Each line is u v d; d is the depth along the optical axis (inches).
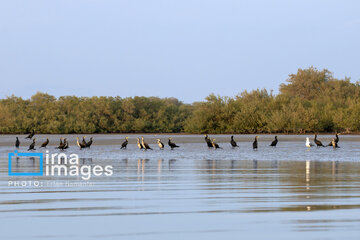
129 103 6835.6
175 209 963.3
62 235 772.0
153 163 1977.1
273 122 5659.5
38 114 6545.3
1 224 836.6
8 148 3120.1
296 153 2593.5
